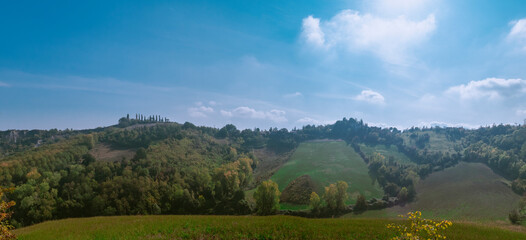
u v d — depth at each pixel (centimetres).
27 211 9494
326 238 2631
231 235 2653
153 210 10256
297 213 10450
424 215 10344
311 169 17512
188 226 2959
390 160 18725
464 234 3030
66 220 3959
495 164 15750
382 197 12381
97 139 19850
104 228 2948
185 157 17275
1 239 1611
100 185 11006
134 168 13150
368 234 2798
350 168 17650
